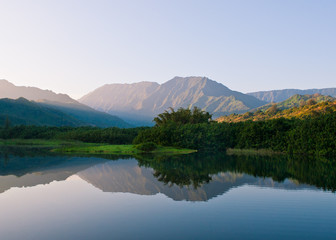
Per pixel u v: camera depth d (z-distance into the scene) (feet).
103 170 106.32
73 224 46.29
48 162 133.80
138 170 106.11
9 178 88.63
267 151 204.54
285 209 53.31
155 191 69.77
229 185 76.43
